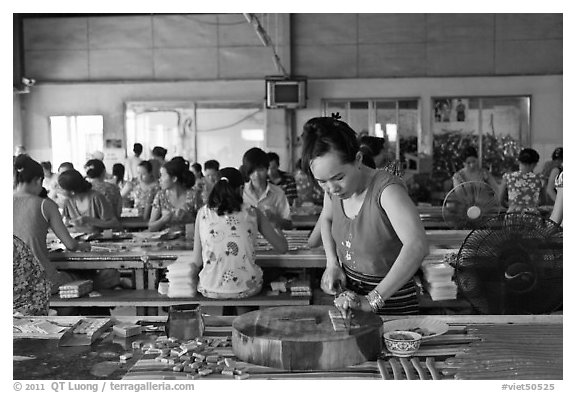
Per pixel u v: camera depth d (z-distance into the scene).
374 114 10.16
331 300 3.82
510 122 9.98
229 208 3.54
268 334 1.75
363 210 2.10
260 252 3.88
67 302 3.69
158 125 10.44
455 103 10.02
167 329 1.98
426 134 10.06
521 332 1.93
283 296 3.65
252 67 10.30
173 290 3.66
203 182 7.84
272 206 4.66
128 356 1.81
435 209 6.68
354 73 10.23
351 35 10.18
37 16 10.41
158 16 10.36
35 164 3.78
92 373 1.70
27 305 2.46
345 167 1.96
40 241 3.76
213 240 3.54
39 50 10.49
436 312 3.79
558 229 2.00
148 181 7.20
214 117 10.36
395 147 10.14
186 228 4.50
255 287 3.63
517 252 2.01
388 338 1.81
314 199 7.70
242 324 1.86
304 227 6.02
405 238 1.97
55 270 3.83
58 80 10.49
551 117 9.90
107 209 5.33
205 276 3.60
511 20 9.98
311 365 1.68
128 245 4.25
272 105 9.62
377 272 2.19
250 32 10.23
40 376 1.68
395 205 2.01
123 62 10.47
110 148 10.46
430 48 10.09
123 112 10.41
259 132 10.33
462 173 6.74
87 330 2.01
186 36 10.35
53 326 2.08
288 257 3.76
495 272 2.03
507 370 1.64
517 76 9.89
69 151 10.52
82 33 10.46
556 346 1.82
